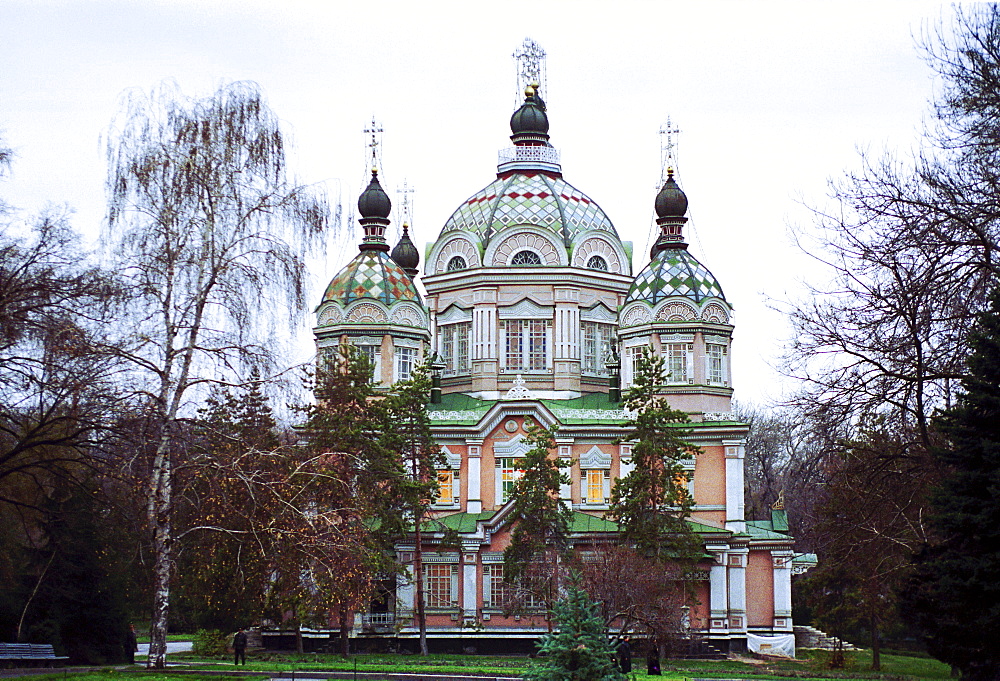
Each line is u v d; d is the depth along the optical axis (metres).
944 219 40.38
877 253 42.62
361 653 72.50
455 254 88.38
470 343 86.69
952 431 41.22
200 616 72.94
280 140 45.25
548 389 84.88
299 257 44.31
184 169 43.47
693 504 70.25
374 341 81.69
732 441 79.25
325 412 63.66
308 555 41.81
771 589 79.12
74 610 58.16
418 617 73.56
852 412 44.12
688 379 81.00
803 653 77.62
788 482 103.38
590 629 33.62
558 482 70.12
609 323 88.00
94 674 41.47
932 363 42.84
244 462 42.31
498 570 75.62
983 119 40.22
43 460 46.88
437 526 75.44
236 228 43.72
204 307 43.03
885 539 47.72
